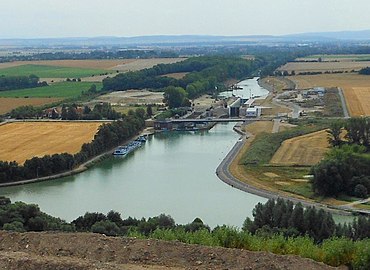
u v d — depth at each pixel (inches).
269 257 1305.4
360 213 3289.9
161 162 4820.4
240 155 4906.5
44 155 4650.6
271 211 2603.3
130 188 3927.2
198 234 1657.2
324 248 1568.7
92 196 3732.8
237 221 3117.6
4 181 4170.8
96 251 1352.1
